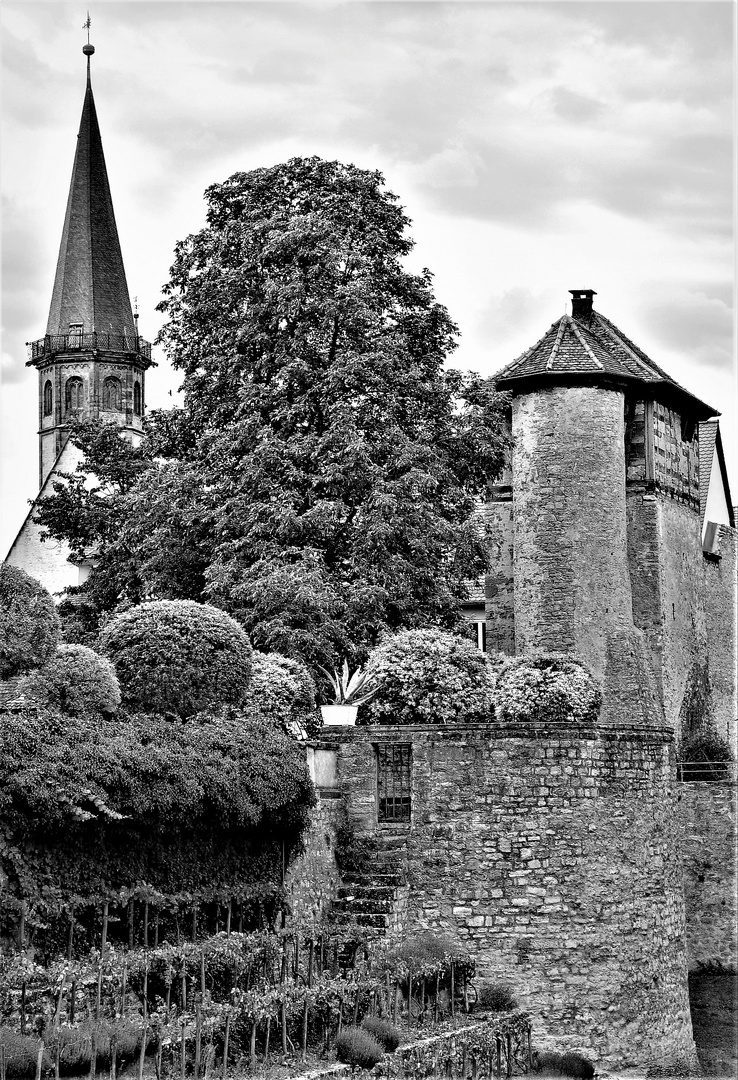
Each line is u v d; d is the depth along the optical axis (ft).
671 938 96.32
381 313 118.73
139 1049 66.08
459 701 98.94
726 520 162.91
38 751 68.54
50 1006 64.28
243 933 77.00
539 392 129.18
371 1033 76.07
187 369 125.18
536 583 127.65
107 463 140.15
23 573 88.53
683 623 137.80
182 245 125.80
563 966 89.15
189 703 89.30
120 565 125.70
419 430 116.67
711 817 125.18
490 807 89.92
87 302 387.96
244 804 78.38
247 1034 72.38
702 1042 104.53
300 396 116.47
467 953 88.53
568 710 100.37
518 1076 84.12
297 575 108.27
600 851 91.40
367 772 92.58
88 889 69.87
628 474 133.80
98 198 391.45
